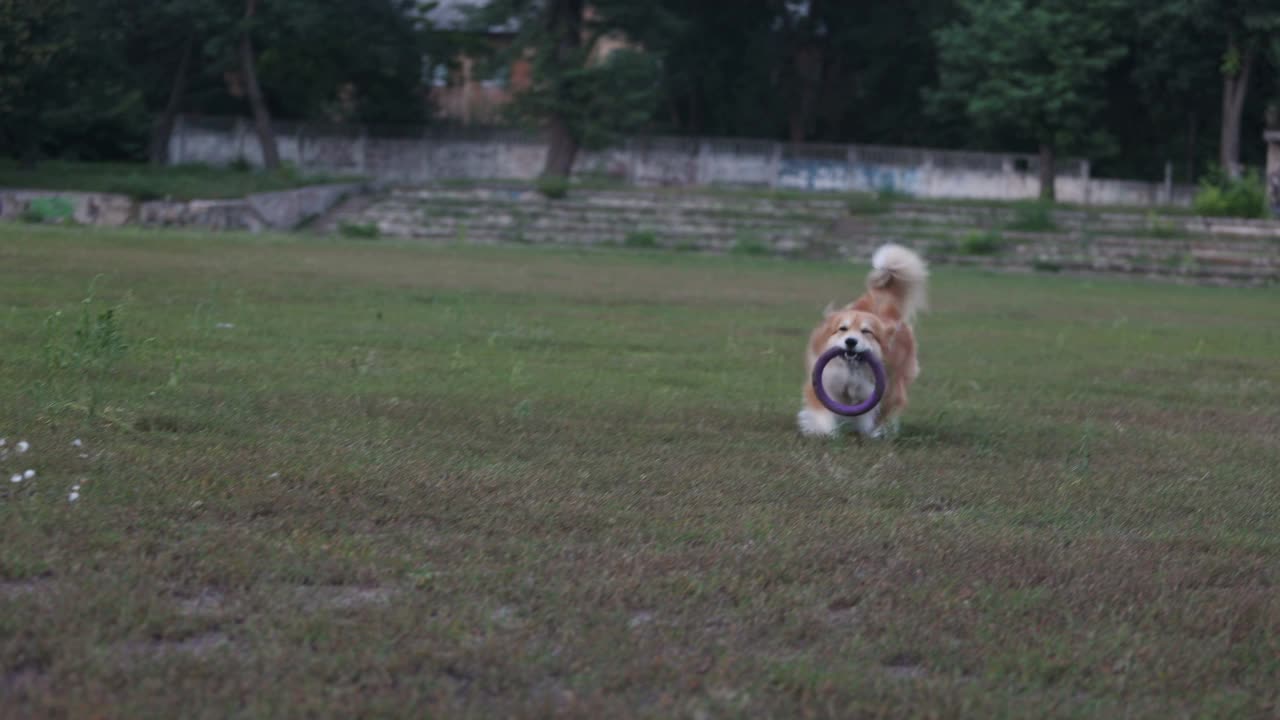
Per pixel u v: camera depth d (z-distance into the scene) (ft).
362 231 110.32
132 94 132.36
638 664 10.63
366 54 135.33
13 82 105.40
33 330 29.45
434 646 10.76
